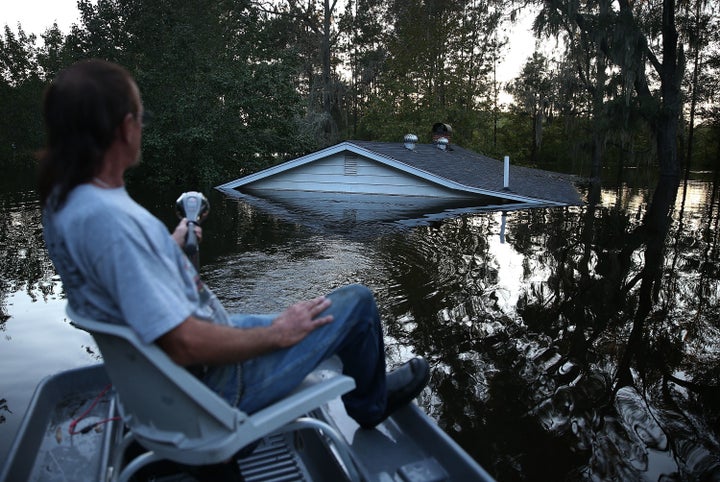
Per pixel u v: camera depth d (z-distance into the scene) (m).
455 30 30.89
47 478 1.79
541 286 5.92
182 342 1.23
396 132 29.73
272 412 1.40
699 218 11.03
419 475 1.90
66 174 1.21
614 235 9.09
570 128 24.12
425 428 2.07
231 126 20.14
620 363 3.92
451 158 18.22
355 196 14.77
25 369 3.79
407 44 32.00
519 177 17.86
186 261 1.45
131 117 1.28
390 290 5.72
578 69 23.14
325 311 1.64
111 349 1.32
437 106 30.08
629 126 20.20
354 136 36.19
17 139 32.59
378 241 8.35
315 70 36.03
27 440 1.88
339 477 1.95
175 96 20.08
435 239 8.58
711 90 28.34
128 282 1.18
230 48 22.02
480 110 31.80
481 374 3.70
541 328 4.63
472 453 2.77
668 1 20.48
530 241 8.51
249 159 21.55
